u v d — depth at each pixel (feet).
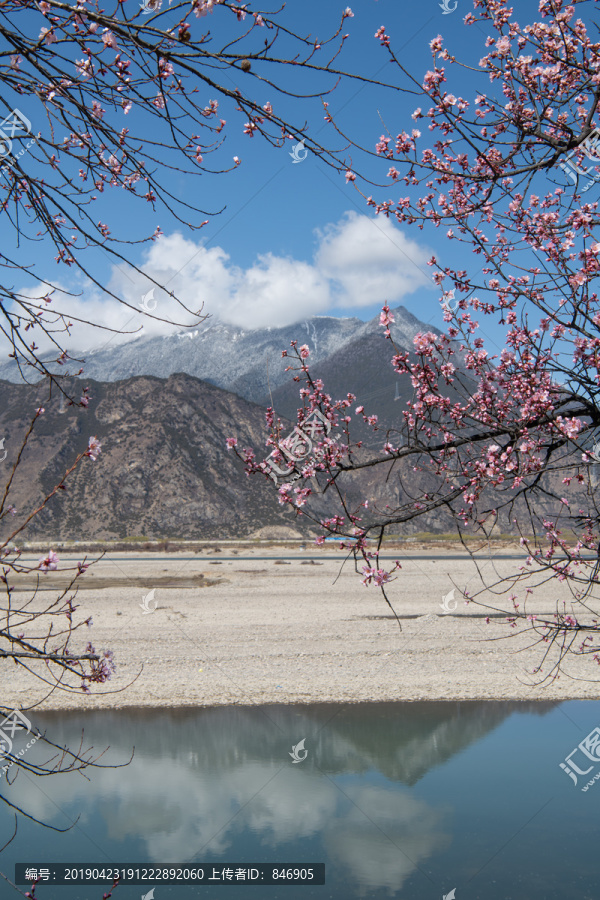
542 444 17.10
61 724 57.36
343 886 32.89
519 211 19.89
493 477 16.42
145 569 199.72
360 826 39.58
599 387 16.35
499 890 32.24
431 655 79.71
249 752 51.60
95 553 297.74
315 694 65.87
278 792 44.65
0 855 36.04
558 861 35.86
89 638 85.15
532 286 18.80
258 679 70.38
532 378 16.87
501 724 57.93
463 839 38.22
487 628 93.97
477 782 46.47
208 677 70.79
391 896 31.86
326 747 52.65
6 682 66.69
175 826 39.24
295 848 36.68
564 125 16.88
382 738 54.70
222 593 135.13
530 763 49.55
